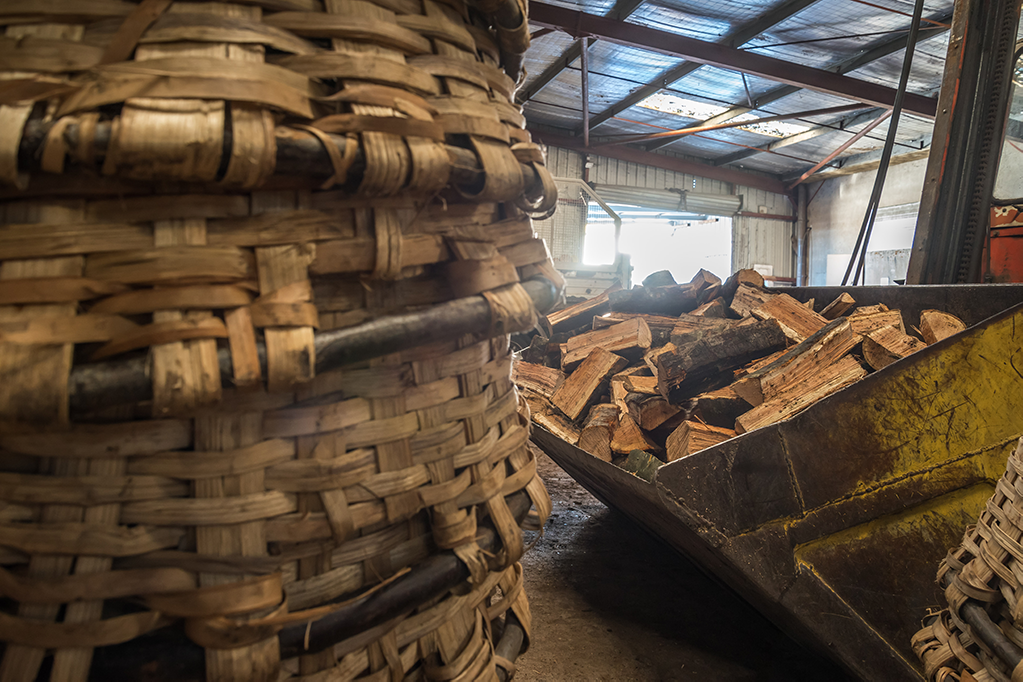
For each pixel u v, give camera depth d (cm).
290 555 60
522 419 85
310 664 62
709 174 1564
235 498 56
